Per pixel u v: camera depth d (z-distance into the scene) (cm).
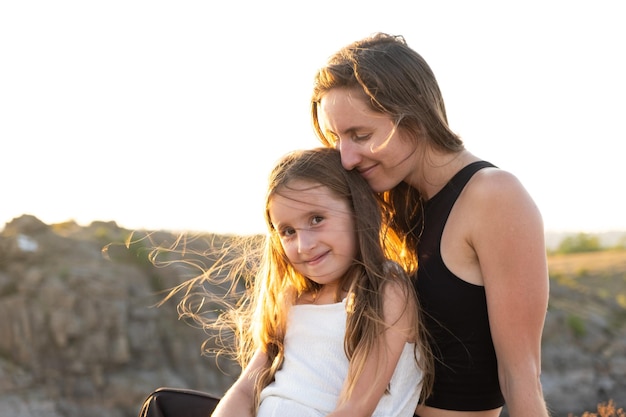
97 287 1458
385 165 302
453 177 301
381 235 322
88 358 1410
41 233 1580
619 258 3159
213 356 1492
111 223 1697
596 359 2073
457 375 300
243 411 312
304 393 301
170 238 1597
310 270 307
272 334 321
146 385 1408
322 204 302
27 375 1366
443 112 307
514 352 286
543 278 286
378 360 290
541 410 283
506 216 285
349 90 298
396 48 303
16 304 1412
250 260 350
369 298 296
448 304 296
